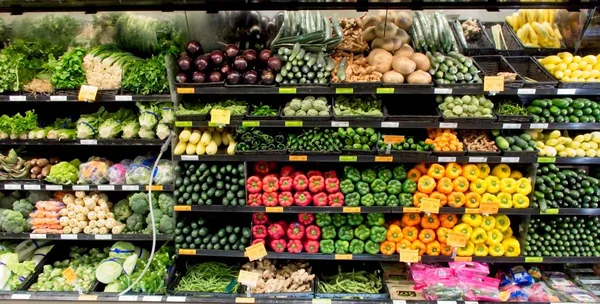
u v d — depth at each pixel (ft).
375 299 11.46
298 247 11.95
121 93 11.15
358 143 11.00
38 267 12.25
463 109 10.76
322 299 11.35
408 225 11.90
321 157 11.06
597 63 10.90
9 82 11.09
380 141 11.07
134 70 10.98
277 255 11.96
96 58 11.11
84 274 12.01
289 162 12.53
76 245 13.39
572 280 12.32
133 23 11.43
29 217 12.38
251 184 11.51
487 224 11.68
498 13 13.26
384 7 10.86
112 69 11.05
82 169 11.87
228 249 11.94
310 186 11.51
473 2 10.80
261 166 11.81
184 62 10.82
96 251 13.03
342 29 11.99
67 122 12.40
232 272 12.55
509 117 10.74
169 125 11.37
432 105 11.46
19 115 11.59
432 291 11.42
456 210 11.41
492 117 10.69
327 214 11.84
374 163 11.91
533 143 10.98
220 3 10.99
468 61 10.73
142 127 11.41
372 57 11.05
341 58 11.32
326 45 11.18
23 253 12.65
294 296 11.45
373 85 10.59
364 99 11.28
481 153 10.97
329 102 11.55
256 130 11.37
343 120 10.81
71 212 12.06
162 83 10.93
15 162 12.01
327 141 11.02
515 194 11.34
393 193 11.49
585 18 11.59
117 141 11.51
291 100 11.39
